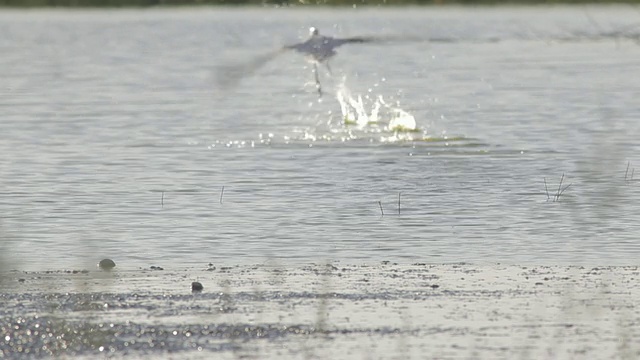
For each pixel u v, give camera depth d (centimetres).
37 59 11425
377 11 15875
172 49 12350
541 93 8156
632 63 10525
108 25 15688
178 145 5962
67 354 2586
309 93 8456
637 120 6712
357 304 2995
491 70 10019
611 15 13912
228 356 2573
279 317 2872
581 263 3503
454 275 3331
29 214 4312
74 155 5638
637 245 3759
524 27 13150
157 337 2706
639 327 2778
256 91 8594
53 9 18762
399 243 3819
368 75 9719
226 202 4509
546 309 2944
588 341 2680
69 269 3459
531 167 5200
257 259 3600
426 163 5353
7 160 5481
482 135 6216
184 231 4025
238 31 14125
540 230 3997
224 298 3062
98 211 4359
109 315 2888
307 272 3388
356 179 4975
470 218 4194
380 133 6353
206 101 7962
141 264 3538
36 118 7038
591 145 5816
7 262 3541
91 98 8119
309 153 5684
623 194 4584
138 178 5025
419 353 2598
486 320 2845
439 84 8906
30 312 2916
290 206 4425
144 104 7788
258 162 5422
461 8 16138
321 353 2595
